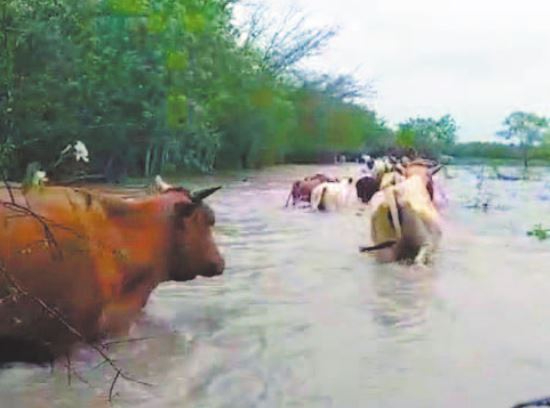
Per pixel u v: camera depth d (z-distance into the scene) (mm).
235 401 2914
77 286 3238
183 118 15930
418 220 5957
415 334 3795
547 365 3336
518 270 5547
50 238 2709
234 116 22531
